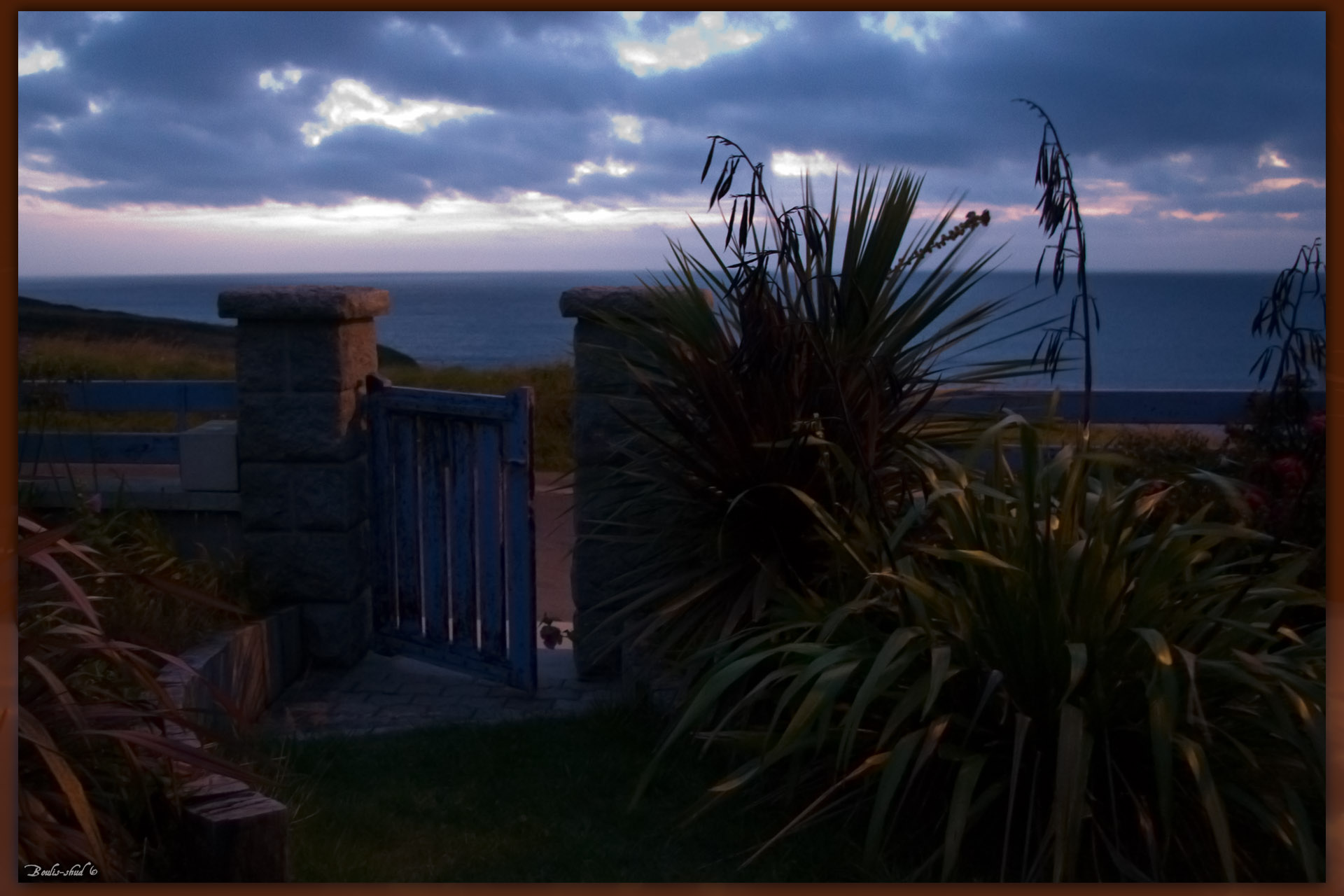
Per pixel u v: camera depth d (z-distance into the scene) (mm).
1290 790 2754
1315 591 3197
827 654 3066
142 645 3090
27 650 2523
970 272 4523
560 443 12102
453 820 3539
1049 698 3059
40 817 2414
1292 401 4148
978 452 3295
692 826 3471
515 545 4883
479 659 5090
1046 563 2988
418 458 5246
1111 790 2877
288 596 5199
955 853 2676
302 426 5094
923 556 3799
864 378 4195
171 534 5328
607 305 4855
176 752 2559
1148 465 4695
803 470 4191
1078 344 3393
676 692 4258
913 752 3082
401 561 5363
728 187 3598
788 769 3611
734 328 4625
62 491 5176
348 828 3426
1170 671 2691
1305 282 3162
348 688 5020
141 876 2619
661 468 4434
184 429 5742
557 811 3607
